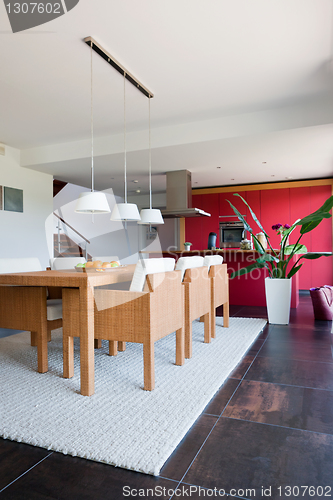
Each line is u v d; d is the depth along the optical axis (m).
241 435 1.63
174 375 2.40
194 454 1.49
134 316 2.13
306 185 7.27
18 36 2.68
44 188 6.29
